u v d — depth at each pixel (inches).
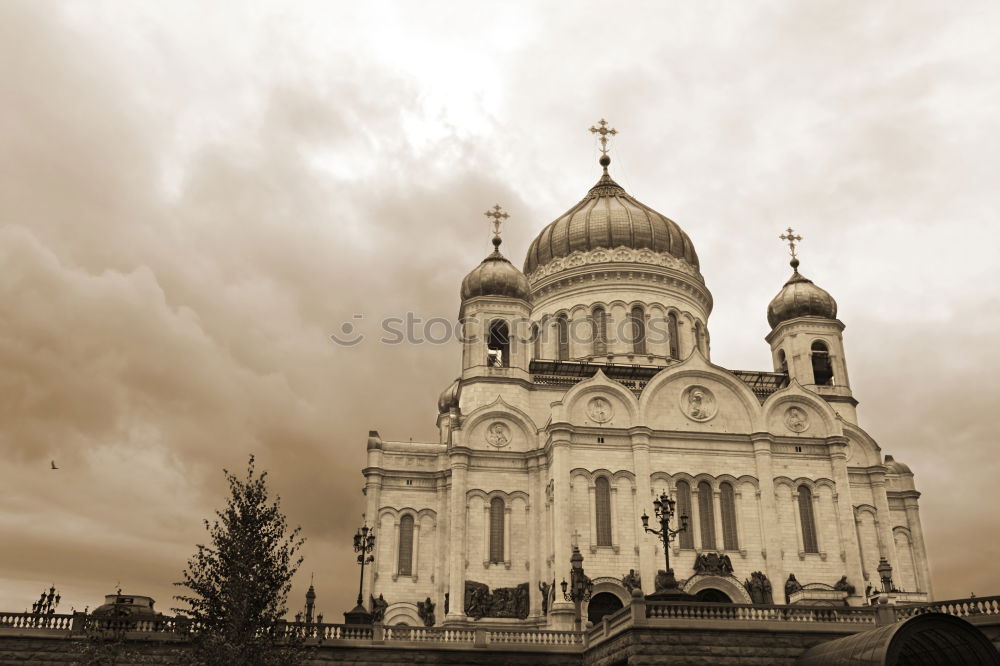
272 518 1752.0
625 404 2933.1
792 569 2785.4
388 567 2957.7
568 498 2760.8
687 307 3558.1
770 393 3312.0
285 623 1876.2
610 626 1939.0
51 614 1934.1
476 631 2101.4
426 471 3093.0
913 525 3243.1
